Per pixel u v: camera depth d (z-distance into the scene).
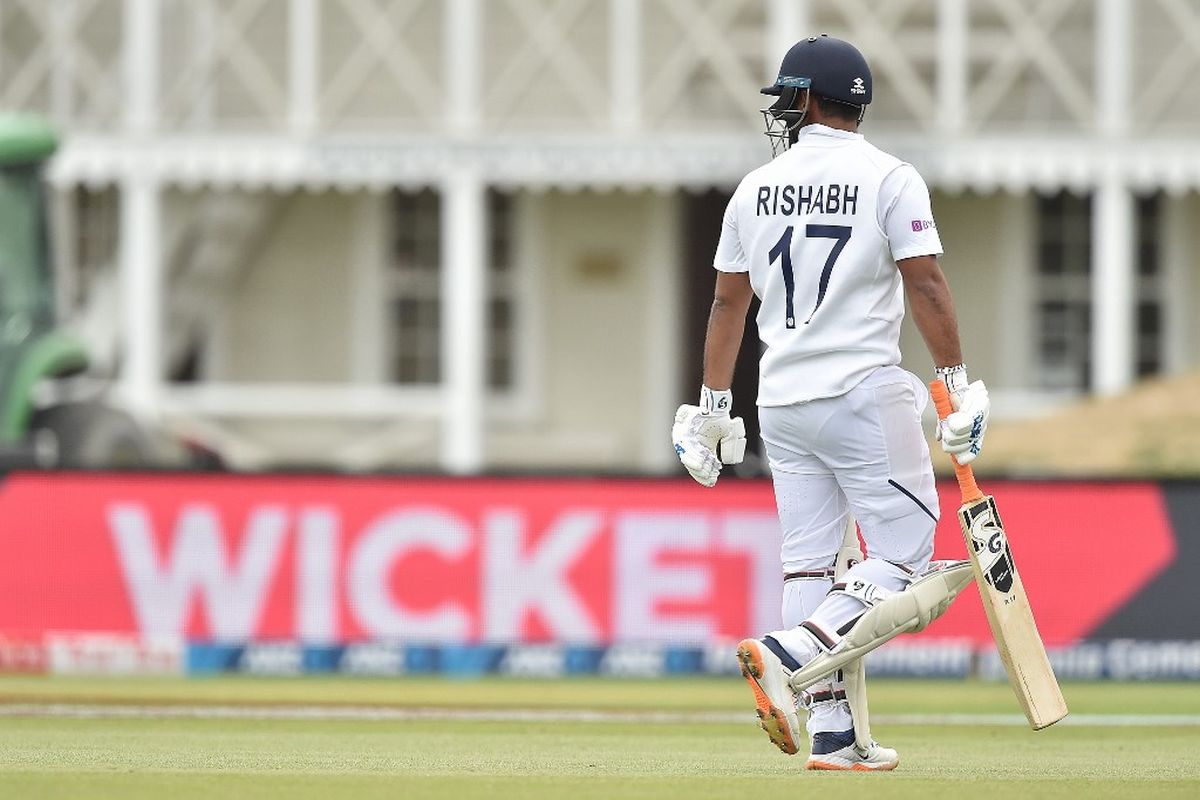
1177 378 58.91
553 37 64.00
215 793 17.66
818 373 19.48
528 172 62.72
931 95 66.88
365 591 38.34
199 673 38.34
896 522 19.50
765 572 37.94
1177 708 31.95
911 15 66.94
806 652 19.00
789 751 19.08
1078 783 18.97
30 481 38.94
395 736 25.19
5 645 38.66
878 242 19.41
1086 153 61.75
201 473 38.69
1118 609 37.88
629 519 38.16
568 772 19.94
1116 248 61.97
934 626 38.38
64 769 19.91
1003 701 33.59
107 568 38.62
